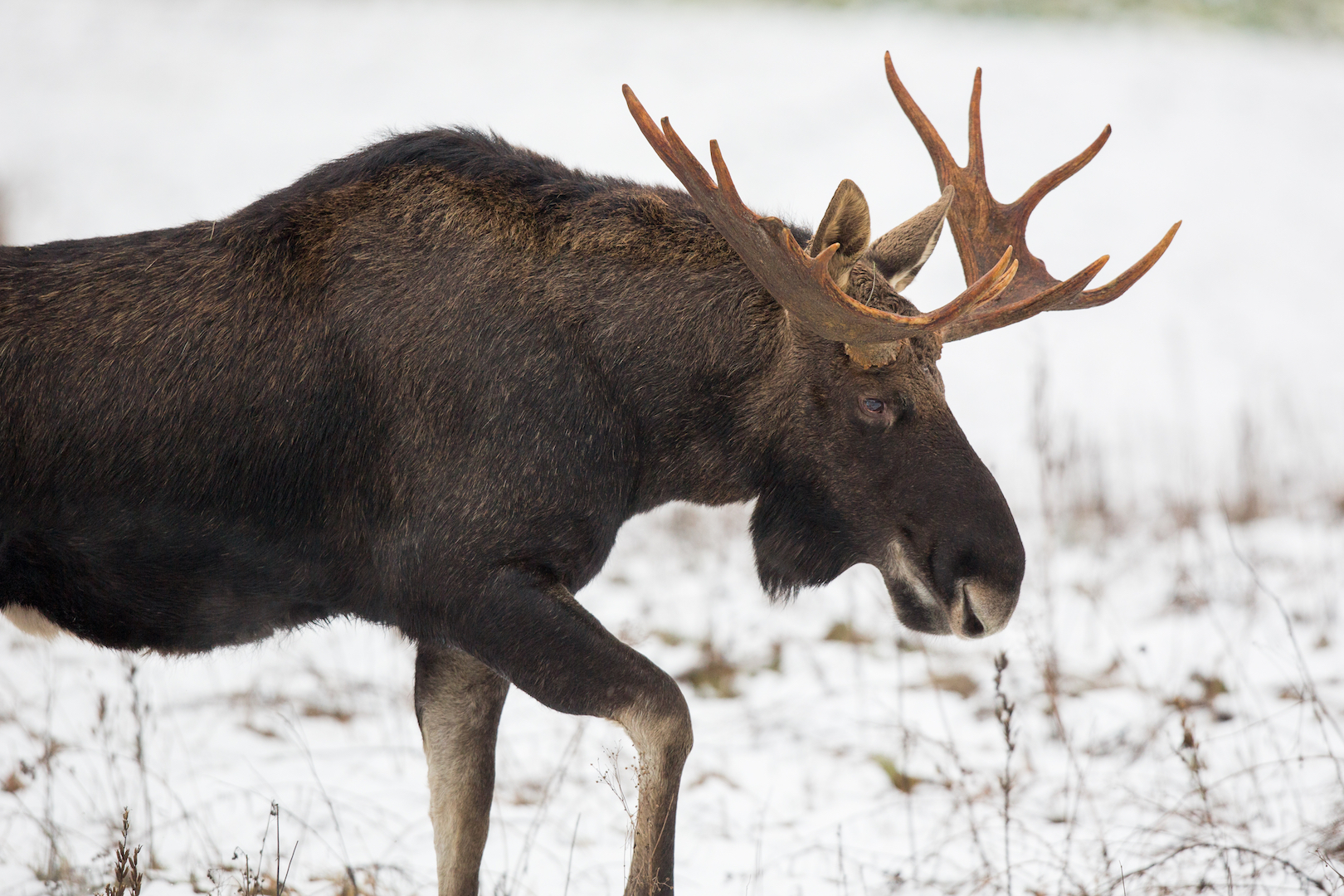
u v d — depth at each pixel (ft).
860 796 45.96
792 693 55.67
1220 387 144.56
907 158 249.55
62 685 54.70
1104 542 73.97
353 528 34.68
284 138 270.87
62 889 36.19
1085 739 49.11
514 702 55.77
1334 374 152.25
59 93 285.64
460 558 33.24
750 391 35.45
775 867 39.99
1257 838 39.19
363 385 34.22
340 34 343.67
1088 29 383.65
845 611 64.95
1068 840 38.22
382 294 34.37
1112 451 111.34
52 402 33.58
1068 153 251.60
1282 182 236.63
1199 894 34.30
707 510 86.58
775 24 378.73
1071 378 147.33
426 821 43.91
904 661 58.18
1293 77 307.99
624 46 341.62
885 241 36.06
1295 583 64.90
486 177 35.47
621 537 81.87
